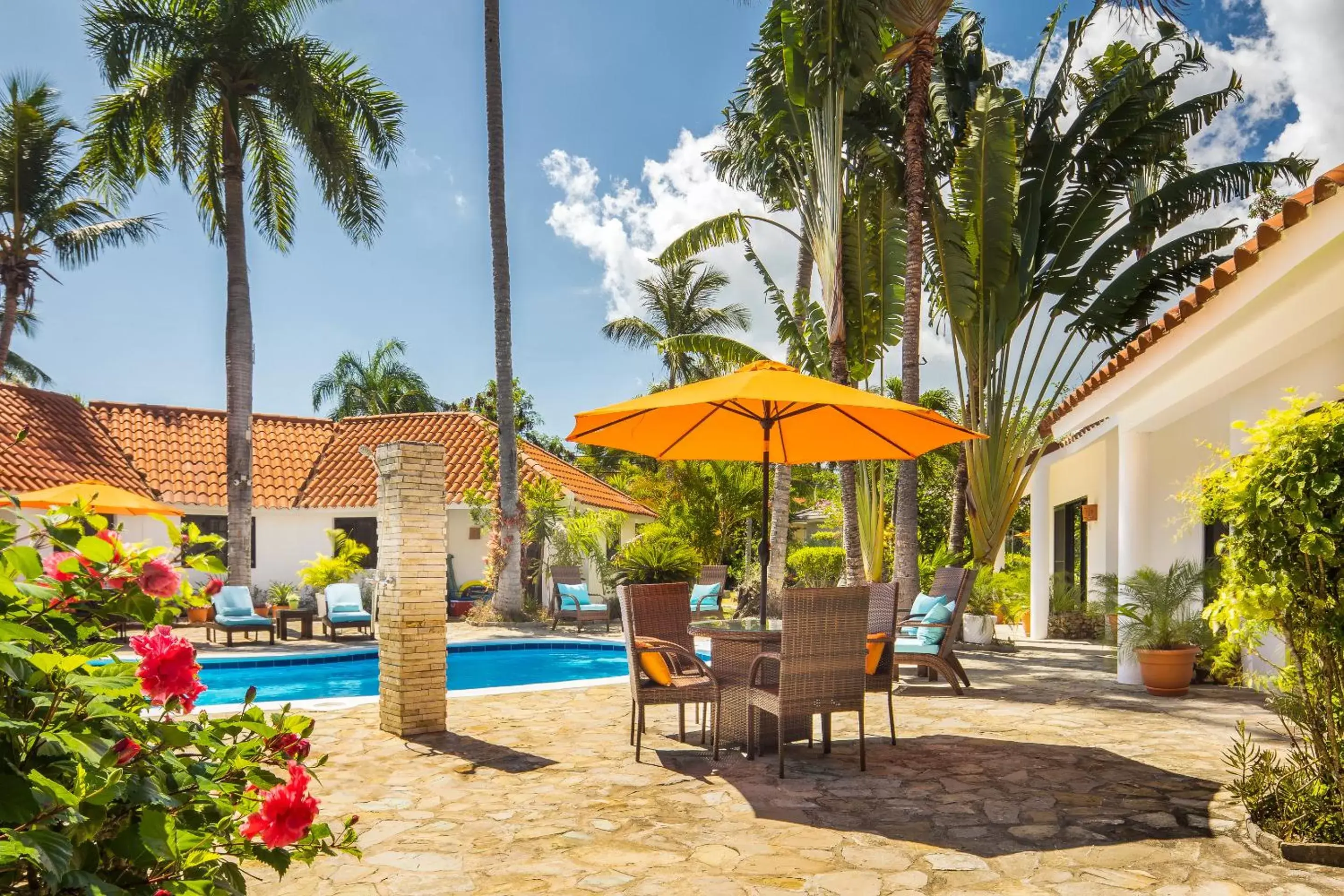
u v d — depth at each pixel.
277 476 23.84
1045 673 11.21
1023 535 28.44
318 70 20.50
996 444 16.05
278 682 13.38
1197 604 10.09
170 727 2.05
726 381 6.80
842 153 14.29
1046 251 16.53
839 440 8.09
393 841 4.89
